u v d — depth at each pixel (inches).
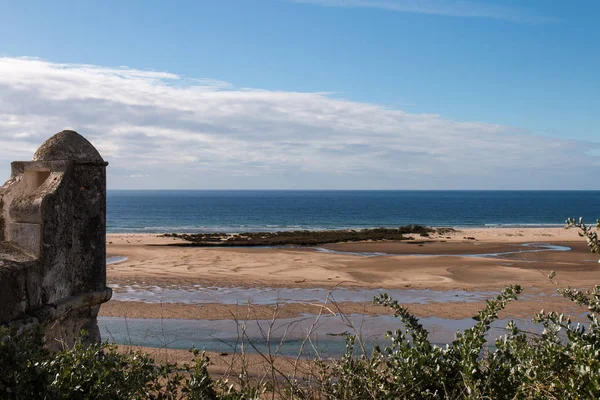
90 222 225.1
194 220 3144.7
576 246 1274.6
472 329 137.1
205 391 133.4
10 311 179.5
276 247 1250.0
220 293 642.2
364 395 132.1
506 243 1346.0
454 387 125.6
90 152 226.2
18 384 106.2
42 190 205.9
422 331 142.9
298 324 476.7
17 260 188.2
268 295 630.5
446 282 723.4
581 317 498.3
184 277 752.3
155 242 1326.3
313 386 148.6
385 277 763.4
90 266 225.0
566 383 108.8
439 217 3516.2
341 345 394.0
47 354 120.0
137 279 731.4
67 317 211.9
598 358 110.3
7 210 214.2
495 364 126.9
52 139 220.7
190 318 507.8
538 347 129.4
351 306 562.3
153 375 137.4
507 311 529.0
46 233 198.8
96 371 118.0
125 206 5521.7
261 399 128.7
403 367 128.6
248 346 398.9
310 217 3516.2
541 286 682.8
